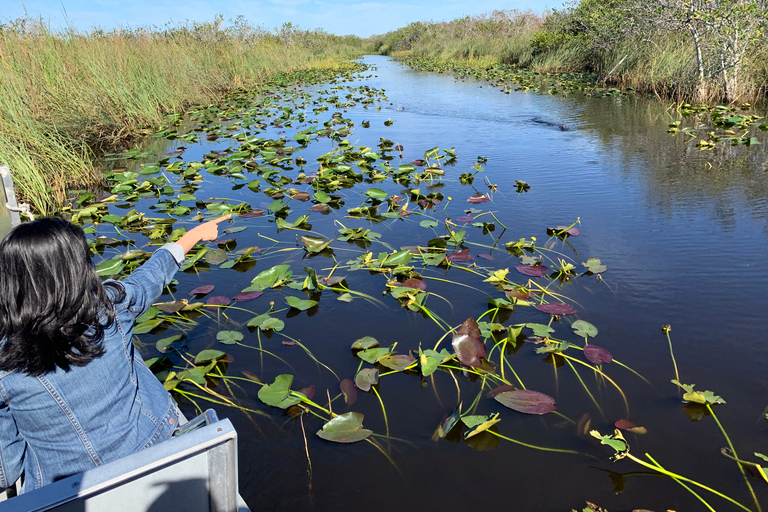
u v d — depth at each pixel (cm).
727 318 306
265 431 228
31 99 703
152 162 717
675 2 1143
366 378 258
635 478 203
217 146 807
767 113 945
